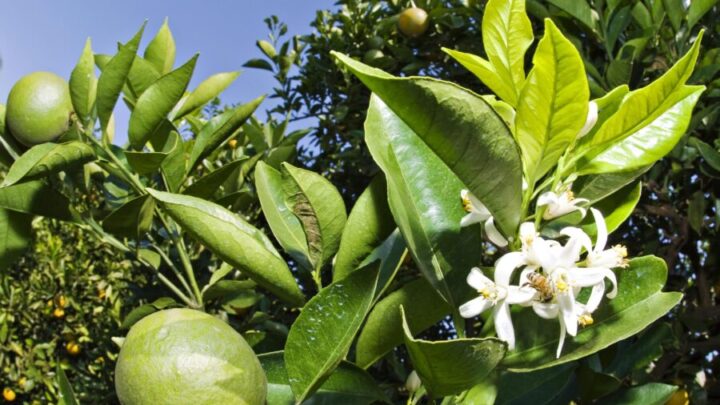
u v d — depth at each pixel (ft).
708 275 3.40
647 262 1.82
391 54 5.06
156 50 2.53
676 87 1.72
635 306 1.80
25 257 6.20
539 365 1.81
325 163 4.95
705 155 2.96
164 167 2.31
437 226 1.89
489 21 1.74
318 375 1.74
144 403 1.67
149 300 3.33
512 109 1.87
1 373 5.85
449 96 1.59
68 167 2.19
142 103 2.21
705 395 3.04
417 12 4.47
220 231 1.90
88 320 5.92
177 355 1.67
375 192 1.95
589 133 1.83
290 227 2.08
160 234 2.62
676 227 3.35
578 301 1.84
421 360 1.64
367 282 1.77
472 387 1.74
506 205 1.73
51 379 5.78
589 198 1.93
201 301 2.40
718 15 3.25
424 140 1.65
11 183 2.10
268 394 1.90
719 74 3.17
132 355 1.69
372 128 1.94
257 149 3.05
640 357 2.43
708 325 3.23
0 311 5.82
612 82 2.94
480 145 1.64
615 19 3.08
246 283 2.38
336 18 5.20
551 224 1.94
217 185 2.33
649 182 3.19
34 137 2.25
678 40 3.13
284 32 5.22
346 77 4.86
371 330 1.89
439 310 1.88
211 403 1.67
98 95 2.21
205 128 2.32
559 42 1.60
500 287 1.72
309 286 3.76
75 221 2.36
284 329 2.97
